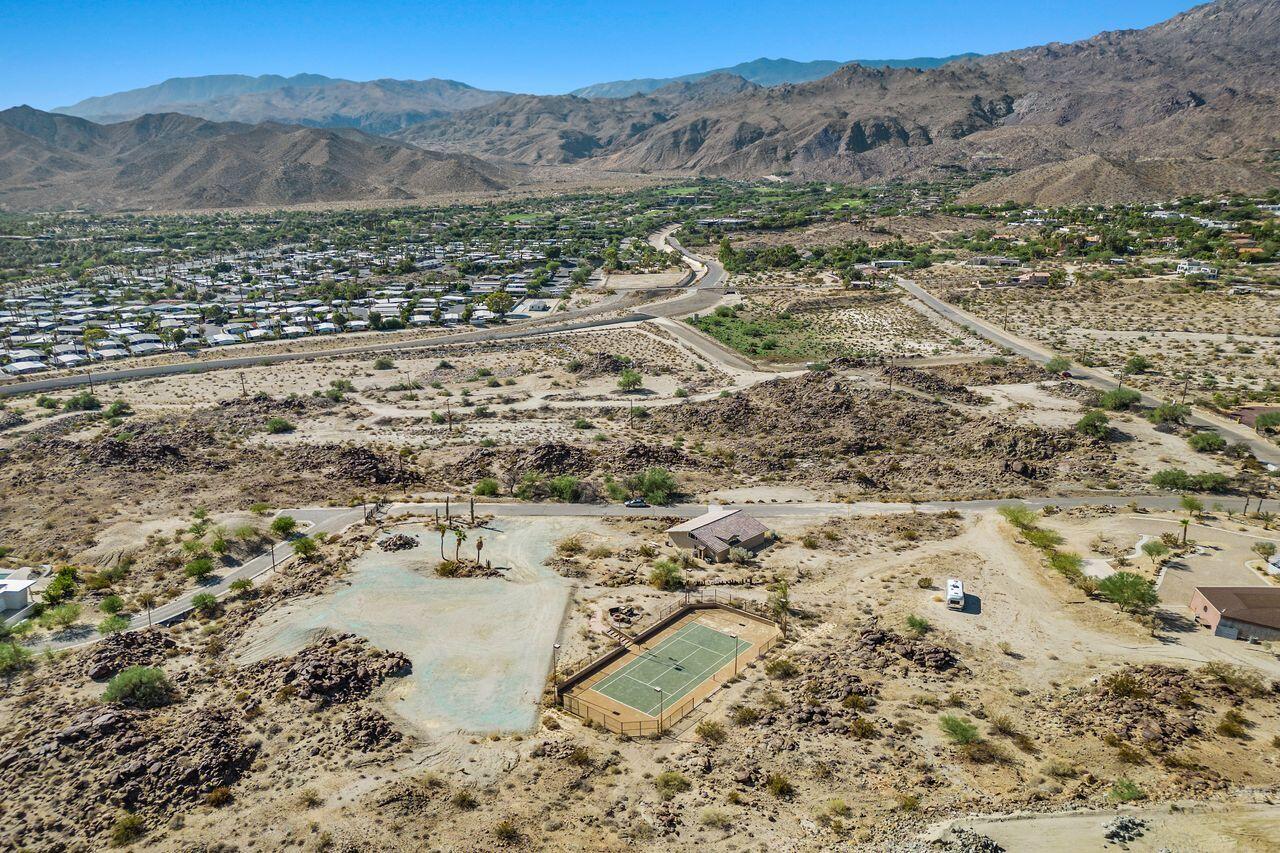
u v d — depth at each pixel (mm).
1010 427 155000
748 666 82938
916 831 57656
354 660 81062
